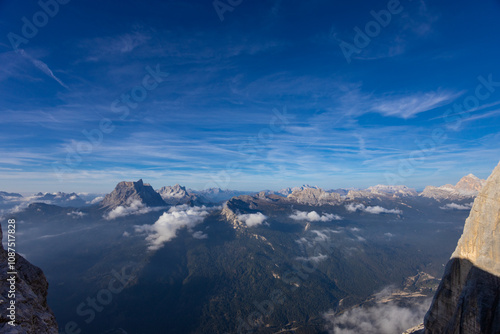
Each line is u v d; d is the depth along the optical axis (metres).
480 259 29.42
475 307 27.89
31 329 17.91
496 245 28.23
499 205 28.62
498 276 27.31
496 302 26.66
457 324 29.41
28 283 23.19
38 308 20.75
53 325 20.94
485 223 29.78
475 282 28.97
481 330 26.69
